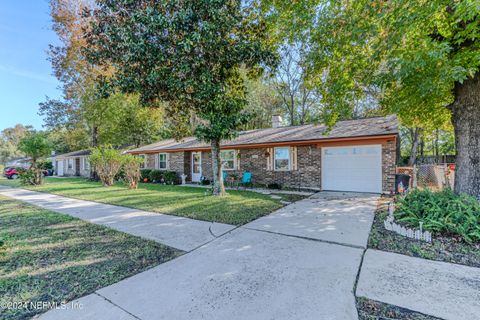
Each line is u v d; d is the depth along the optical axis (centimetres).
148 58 631
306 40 671
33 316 221
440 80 418
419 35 468
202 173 1496
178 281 279
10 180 1947
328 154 1025
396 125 926
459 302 230
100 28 646
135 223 536
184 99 778
